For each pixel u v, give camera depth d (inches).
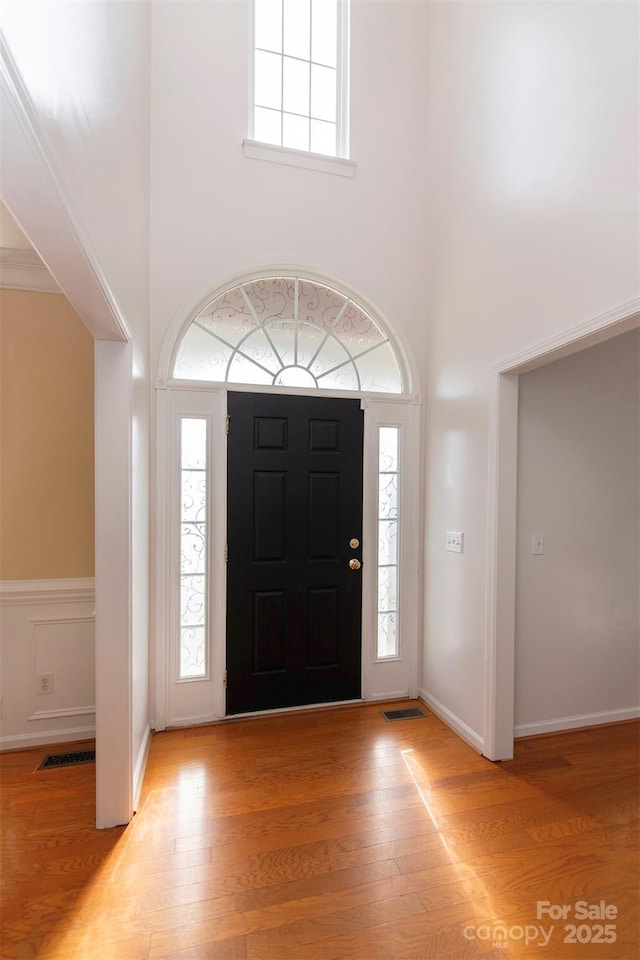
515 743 95.8
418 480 118.6
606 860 66.2
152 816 75.0
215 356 107.7
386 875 63.6
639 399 103.0
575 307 72.2
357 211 115.5
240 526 107.0
